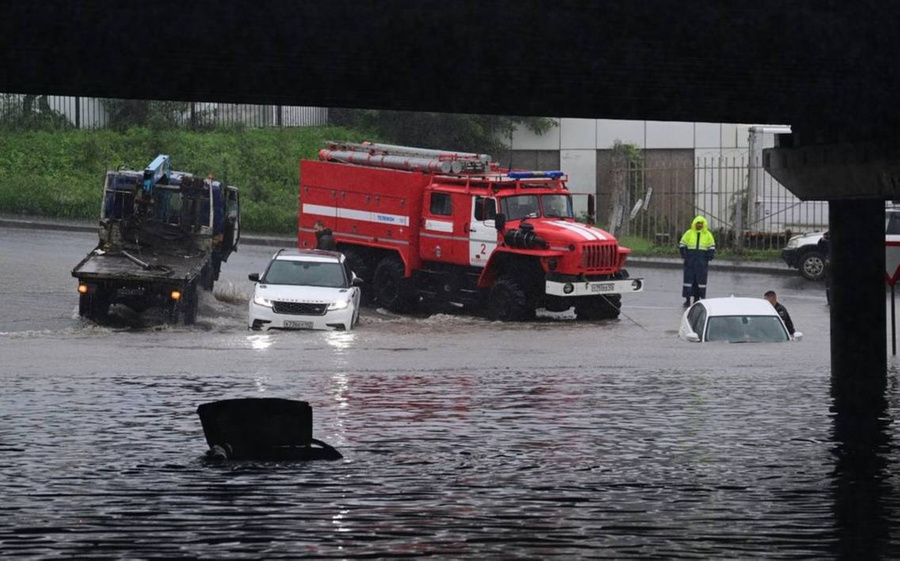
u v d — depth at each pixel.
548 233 50.47
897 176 29.39
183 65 21.86
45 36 20.14
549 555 15.52
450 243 52.53
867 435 23.89
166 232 50.38
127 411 26.67
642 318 51.19
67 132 87.94
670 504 18.22
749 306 41.72
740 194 73.25
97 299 45.75
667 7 21.56
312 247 56.62
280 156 88.38
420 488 19.22
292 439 21.61
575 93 25.00
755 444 22.92
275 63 21.83
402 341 41.88
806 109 27.17
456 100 25.64
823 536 16.38
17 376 32.03
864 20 22.27
